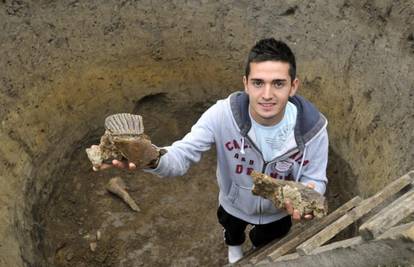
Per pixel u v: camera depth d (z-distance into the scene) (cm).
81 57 399
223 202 257
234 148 215
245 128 205
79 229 384
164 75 429
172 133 445
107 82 416
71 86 398
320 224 244
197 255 372
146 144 178
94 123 415
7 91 357
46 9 375
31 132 368
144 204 403
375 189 317
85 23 394
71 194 397
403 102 314
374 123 335
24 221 334
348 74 360
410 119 306
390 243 185
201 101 439
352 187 353
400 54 321
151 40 416
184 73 430
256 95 190
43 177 372
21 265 295
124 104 426
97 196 405
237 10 407
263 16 401
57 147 388
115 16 402
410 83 312
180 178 420
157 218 394
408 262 177
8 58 360
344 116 366
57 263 358
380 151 325
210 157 432
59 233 376
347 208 246
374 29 340
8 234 306
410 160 293
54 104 388
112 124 177
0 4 354
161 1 407
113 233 383
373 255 184
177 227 389
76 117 403
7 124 352
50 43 383
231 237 293
